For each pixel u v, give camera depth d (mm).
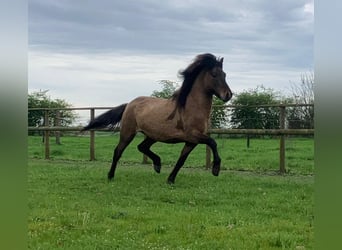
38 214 5598
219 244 4332
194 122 8352
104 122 9828
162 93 22703
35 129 14188
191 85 8477
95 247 4234
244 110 14555
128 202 6617
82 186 8180
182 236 4656
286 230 4906
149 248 4219
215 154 8281
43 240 4461
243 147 18203
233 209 6121
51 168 11125
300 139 19578
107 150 17656
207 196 7066
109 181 8820
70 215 5625
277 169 11016
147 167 11680
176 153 16125
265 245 4312
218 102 18938
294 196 7066
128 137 9281
